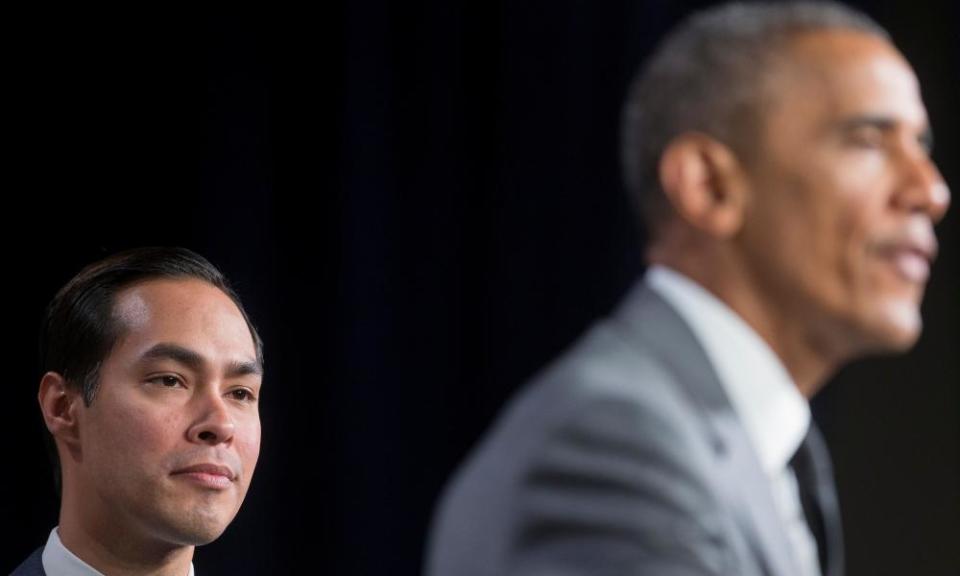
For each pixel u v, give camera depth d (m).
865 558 12.42
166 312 5.18
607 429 3.30
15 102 11.96
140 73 12.16
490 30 12.77
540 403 3.42
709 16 3.77
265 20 12.38
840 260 3.56
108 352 5.16
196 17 12.28
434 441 12.55
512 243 12.70
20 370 11.69
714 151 3.63
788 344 3.67
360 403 12.38
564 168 12.69
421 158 12.61
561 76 12.67
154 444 5.05
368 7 12.49
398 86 12.61
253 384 5.28
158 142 12.16
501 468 3.35
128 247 12.02
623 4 12.59
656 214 3.73
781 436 3.69
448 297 12.62
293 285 12.39
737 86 3.62
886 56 3.64
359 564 12.36
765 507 3.41
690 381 3.53
